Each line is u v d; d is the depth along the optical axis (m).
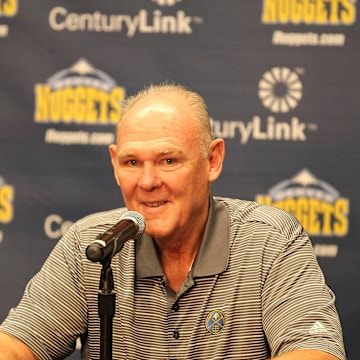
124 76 11.56
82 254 7.66
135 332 7.34
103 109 11.60
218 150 7.38
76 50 11.59
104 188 11.65
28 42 11.60
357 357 11.47
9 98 11.63
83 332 7.71
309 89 11.41
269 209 7.79
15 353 7.23
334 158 11.44
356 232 11.44
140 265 7.36
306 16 11.39
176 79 11.51
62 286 7.62
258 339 7.20
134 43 11.54
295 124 11.45
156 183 6.82
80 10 11.57
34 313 7.52
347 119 11.41
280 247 7.31
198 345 7.22
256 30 11.41
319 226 11.47
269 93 11.44
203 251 7.32
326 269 11.48
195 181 7.02
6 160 11.66
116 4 11.54
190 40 11.48
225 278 7.27
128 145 6.86
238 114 11.46
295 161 11.46
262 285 7.22
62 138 11.64
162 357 7.26
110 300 5.81
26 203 11.67
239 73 11.44
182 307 7.26
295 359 6.30
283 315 6.96
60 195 11.67
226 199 8.02
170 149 6.80
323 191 11.45
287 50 11.41
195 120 7.02
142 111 6.94
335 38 11.38
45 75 11.61
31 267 11.72
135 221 6.18
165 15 11.49
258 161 11.47
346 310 11.46
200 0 11.45
